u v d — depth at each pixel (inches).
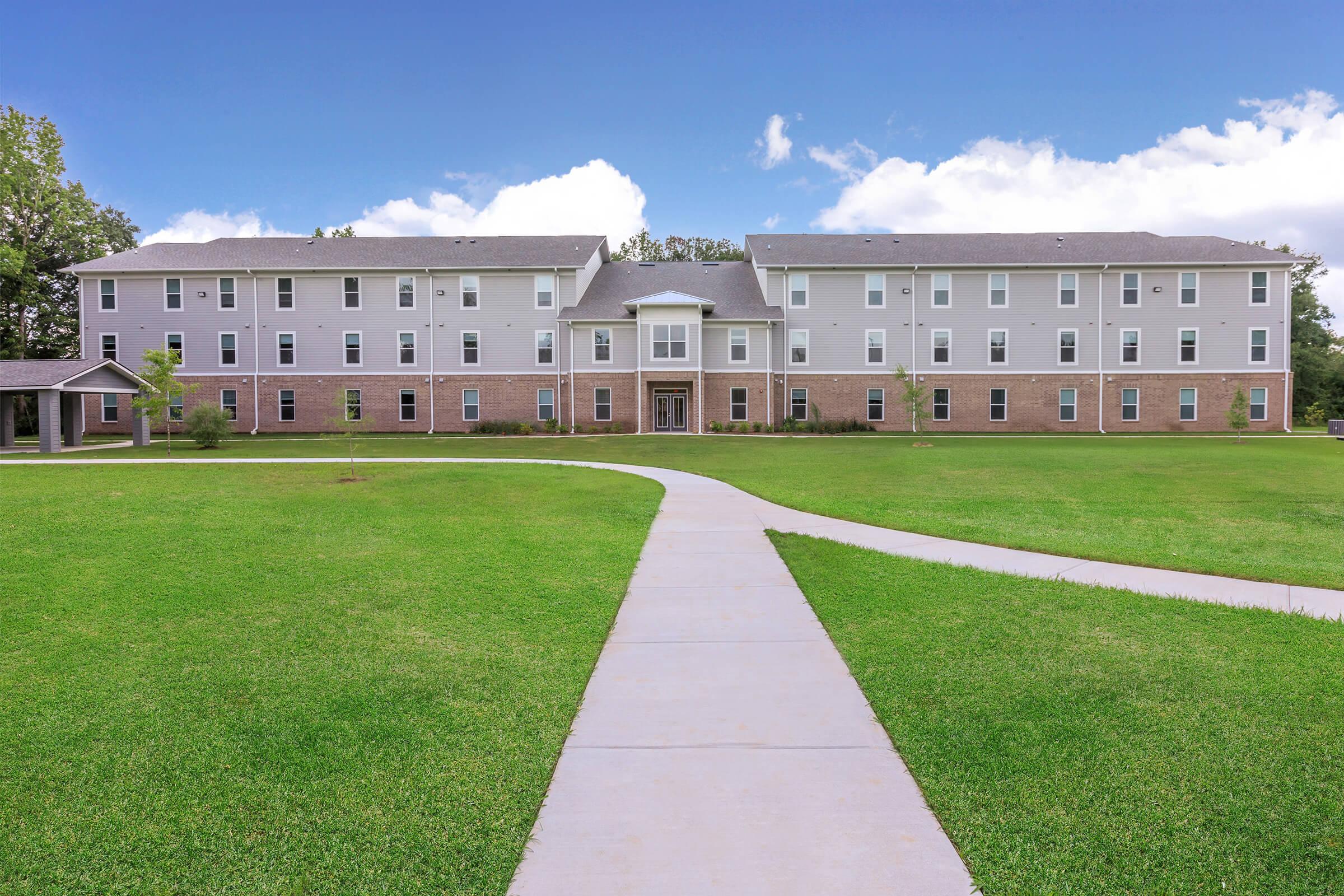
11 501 546.9
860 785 162.2
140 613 288.7
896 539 429.4
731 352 1509.6
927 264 1528.1
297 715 200.7
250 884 133.0
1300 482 682.8
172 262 1562.5
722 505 558.3
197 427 1162.0
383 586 327.3
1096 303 1534.2
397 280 1557.6
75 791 163.9
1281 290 1507.1
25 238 1749.5
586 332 1512.1
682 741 183.3
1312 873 132.8
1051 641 252.5
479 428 1524.4
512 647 252.8
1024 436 1411.2
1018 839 142.6
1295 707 199.2
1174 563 364.2
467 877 133.6
